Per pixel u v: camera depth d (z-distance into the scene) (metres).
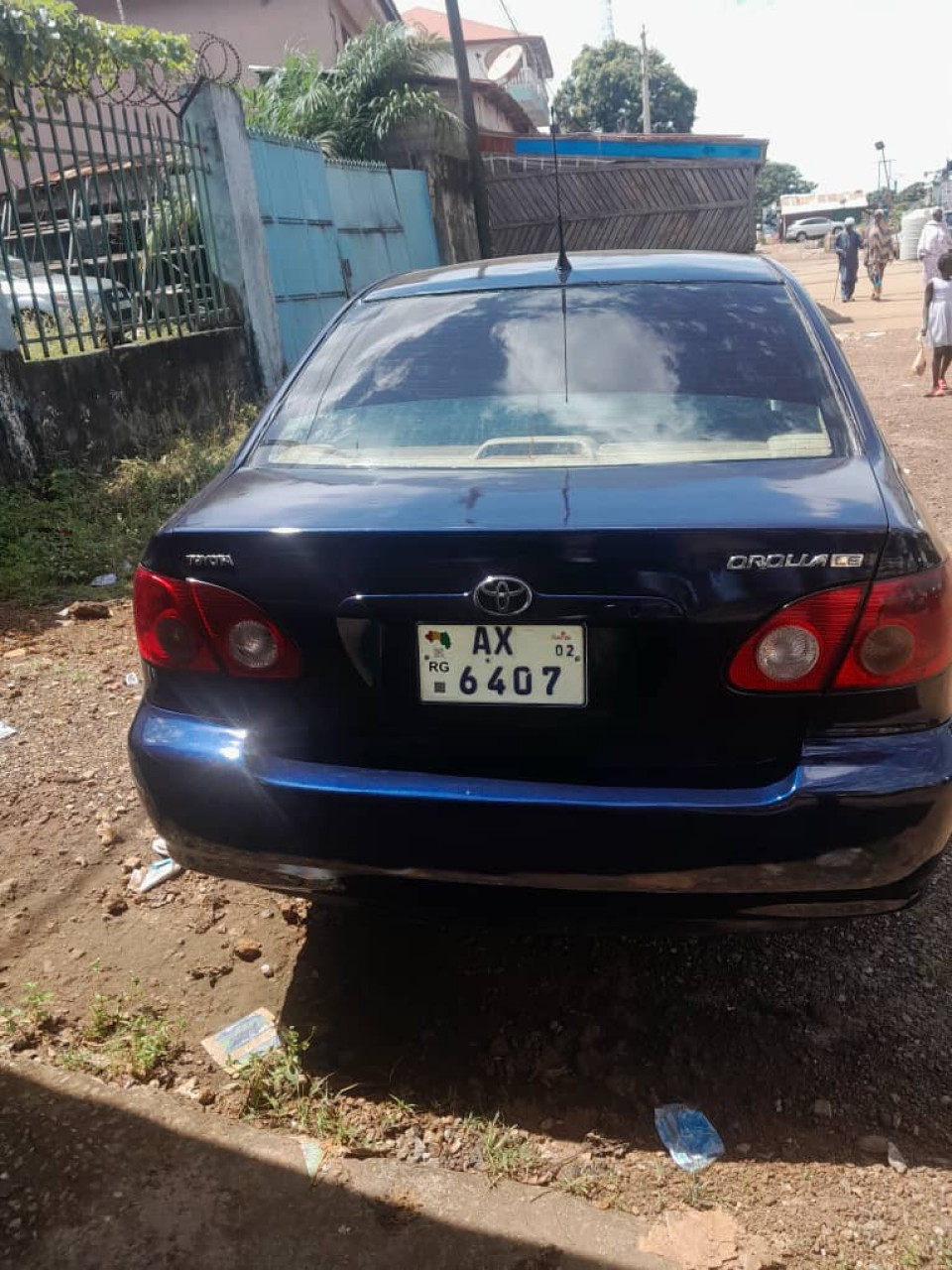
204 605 2.01
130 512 6.09
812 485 2.03
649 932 2.00
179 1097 2.12
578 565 1.81
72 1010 2.38
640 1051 2.27
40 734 3.69
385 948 2.60
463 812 1.90
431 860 1.94
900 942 2.60
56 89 6.77
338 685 1.97
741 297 2.75
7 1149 1.97
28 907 2.73
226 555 1.97
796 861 1.85
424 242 14.76
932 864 1.93
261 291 8.99
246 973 2.51
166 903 2.76
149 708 2.14
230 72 18.83
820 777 1.83
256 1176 1.93
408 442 2.41
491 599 1.84
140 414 7.24
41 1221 1.83
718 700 1.85
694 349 2.55
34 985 2.41
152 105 7.75
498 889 1.95
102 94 7.26
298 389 2.71
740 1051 2.26
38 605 5.05
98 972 2.50
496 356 2.61
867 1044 2.27
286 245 10.13
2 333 6.01
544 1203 1.90
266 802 1.99
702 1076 2.20
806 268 35.59
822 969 2.50
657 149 18.53
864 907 1.92
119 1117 2.05
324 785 1.96
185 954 2.57
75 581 5.39
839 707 1.85
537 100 32.84
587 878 1.89
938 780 1.84
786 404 2.40
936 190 45.28
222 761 2.01
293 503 2.10
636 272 2.89
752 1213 1.88
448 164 15.66
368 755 2.00
